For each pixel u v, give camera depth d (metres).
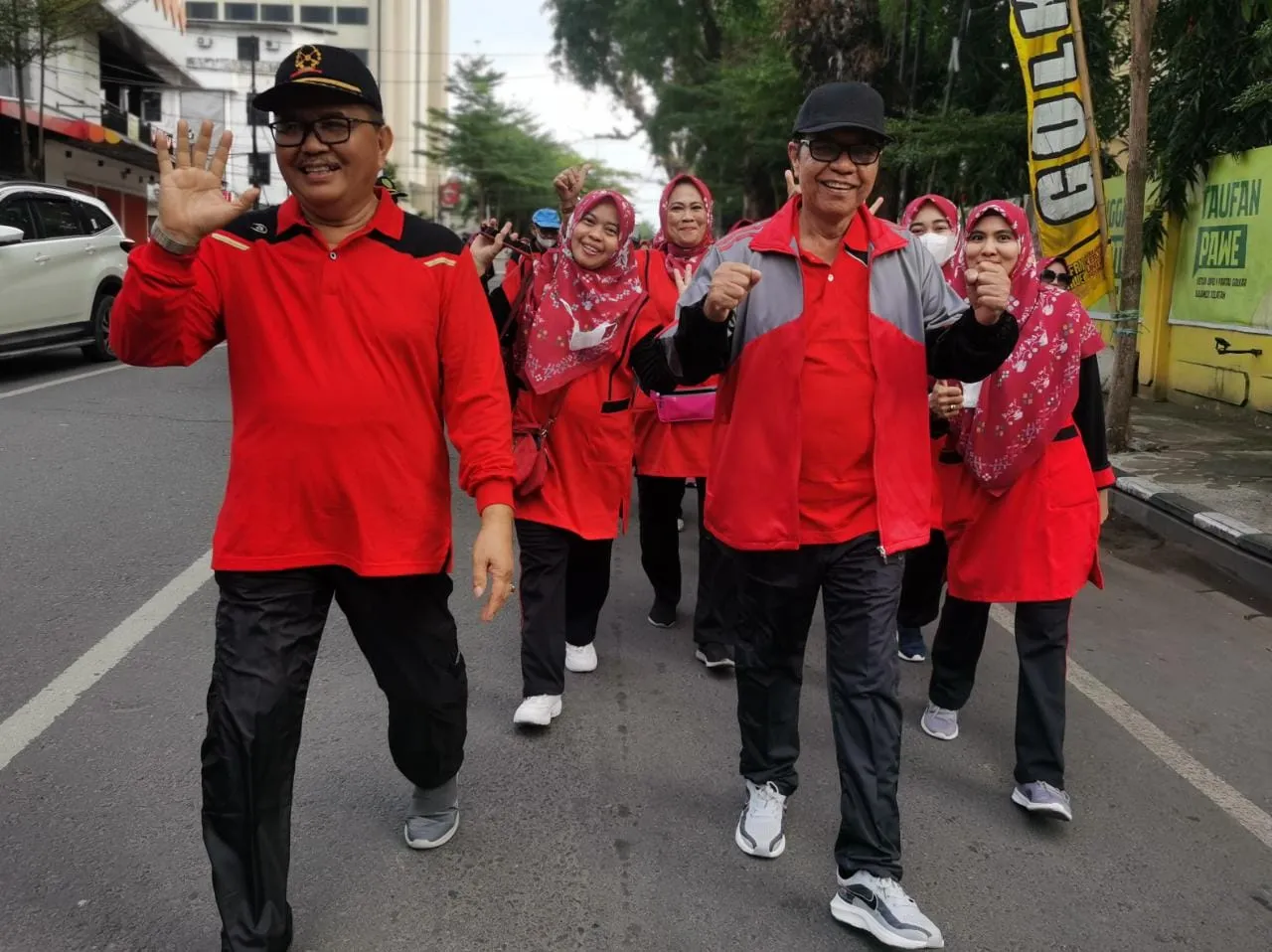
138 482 6.52
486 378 2.36
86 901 2.57
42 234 10.35
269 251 2.23
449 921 2.56
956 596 3.34
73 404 8.90
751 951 2.50
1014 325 2.48
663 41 23.84
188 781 3.13
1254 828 3.15
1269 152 8.97
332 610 4.59
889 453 2.61
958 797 3.28
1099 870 2.90
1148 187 10.70
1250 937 2.62
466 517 6.22
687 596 5.13
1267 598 5.35
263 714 2.22
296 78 2.12
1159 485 7.06
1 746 3.30
